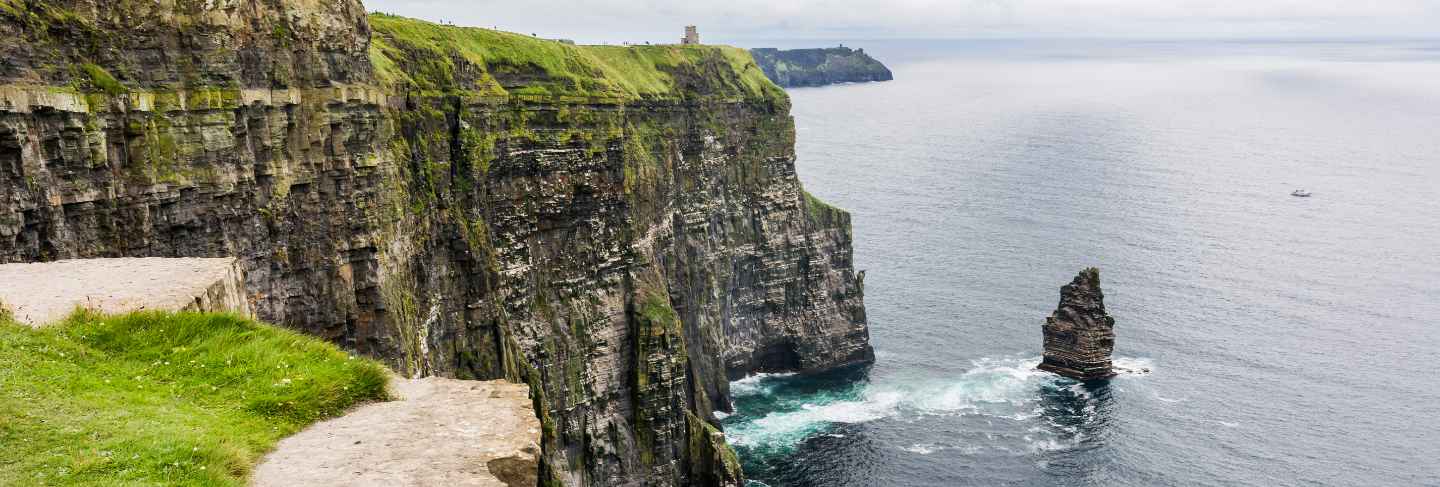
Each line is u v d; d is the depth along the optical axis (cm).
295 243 7144
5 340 3166
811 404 15075
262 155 6850
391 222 8012
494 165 10500
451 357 9669
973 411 14625
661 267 13212
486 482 2650
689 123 14638
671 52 15062
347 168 7488
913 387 15562
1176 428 14025
